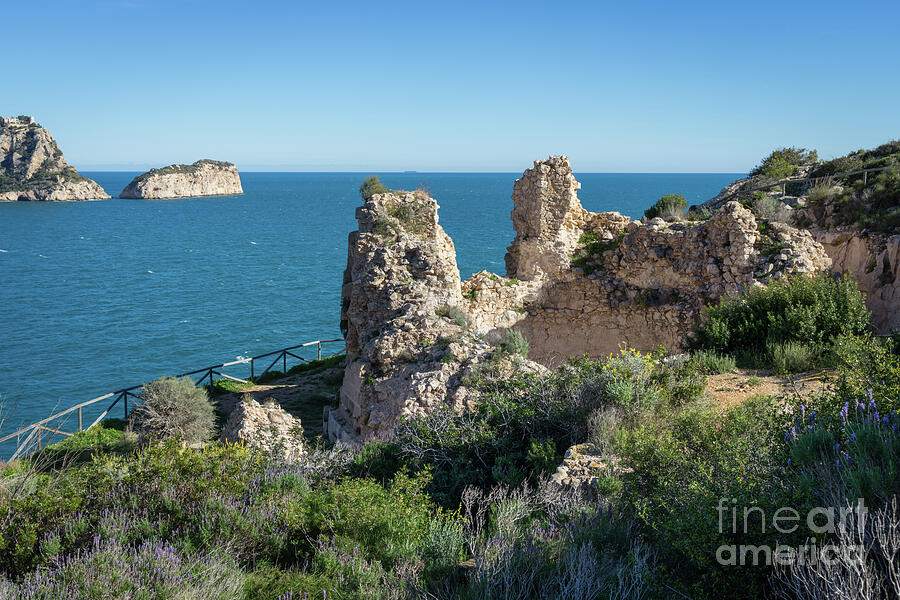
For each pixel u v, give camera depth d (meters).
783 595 5.68
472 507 10.73
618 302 26.06
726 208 23.47
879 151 35.75
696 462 7.93
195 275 108.06
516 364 16.05
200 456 10.65
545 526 8.51
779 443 7.71
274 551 8.62
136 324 73.50
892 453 6.29
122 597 6.98
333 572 7.90
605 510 8.18
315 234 173.75
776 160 40.19
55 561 7.75
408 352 19.03
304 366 36.09
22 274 110.69
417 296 21.02
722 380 14.29
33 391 49.88
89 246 151.38
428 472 11.47
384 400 18.03
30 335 68.12
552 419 12.45
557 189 27.12
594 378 12.73
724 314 18.19
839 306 16.42
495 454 12.15
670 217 29.16
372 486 10.29
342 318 26.83
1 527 8.54
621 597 6.23
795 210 29.59
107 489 9.69
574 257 27.33
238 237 168.00
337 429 20.48
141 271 113.12
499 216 188.88
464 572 8.02
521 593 6.69
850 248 26.05
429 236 25.53
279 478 10.45
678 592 6.02
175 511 9.12
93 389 50.69
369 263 22.16
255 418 17.58
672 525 6.70
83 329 71.12
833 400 8.30
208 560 7.86
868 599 4.84
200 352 62.22
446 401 15.54
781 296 17.25
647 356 13.40
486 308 25.92
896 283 23.48
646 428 10.28
